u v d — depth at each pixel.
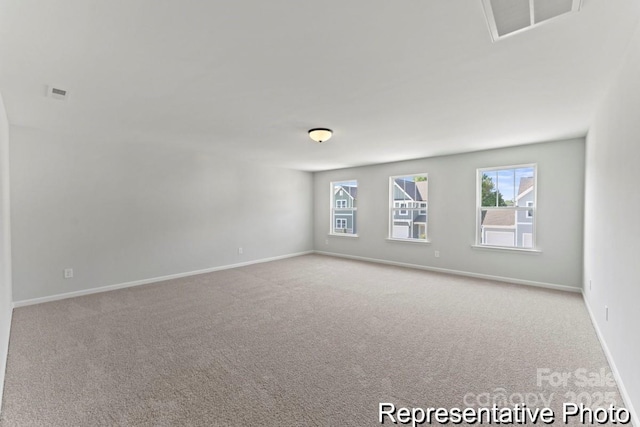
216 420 1.67
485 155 4.85
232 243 5.84
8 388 1.95
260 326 2.97
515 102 2.71
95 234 4.13
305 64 2.02
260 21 1.55
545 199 4.30
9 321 2.84
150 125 3.48
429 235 5.55
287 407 1.78
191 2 1.39
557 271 4.23
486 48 1.81
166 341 2.63
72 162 3.93
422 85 2.35
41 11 1.43
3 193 2.54
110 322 3.06
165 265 4.86
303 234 7.39
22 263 3.55
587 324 2.97
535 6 1.42
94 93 2.51
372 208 6.44
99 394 1.89
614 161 2.21
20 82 2.27
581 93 2.49
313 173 7.64
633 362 1.70
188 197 5.15
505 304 3.59
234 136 3.99
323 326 2.96
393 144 4.43
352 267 5.82
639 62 1.60
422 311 3.37
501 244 4.78
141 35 1.67
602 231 2.64
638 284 1.65
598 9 1.44
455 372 2.14
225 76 2.20
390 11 1.46
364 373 2.14
